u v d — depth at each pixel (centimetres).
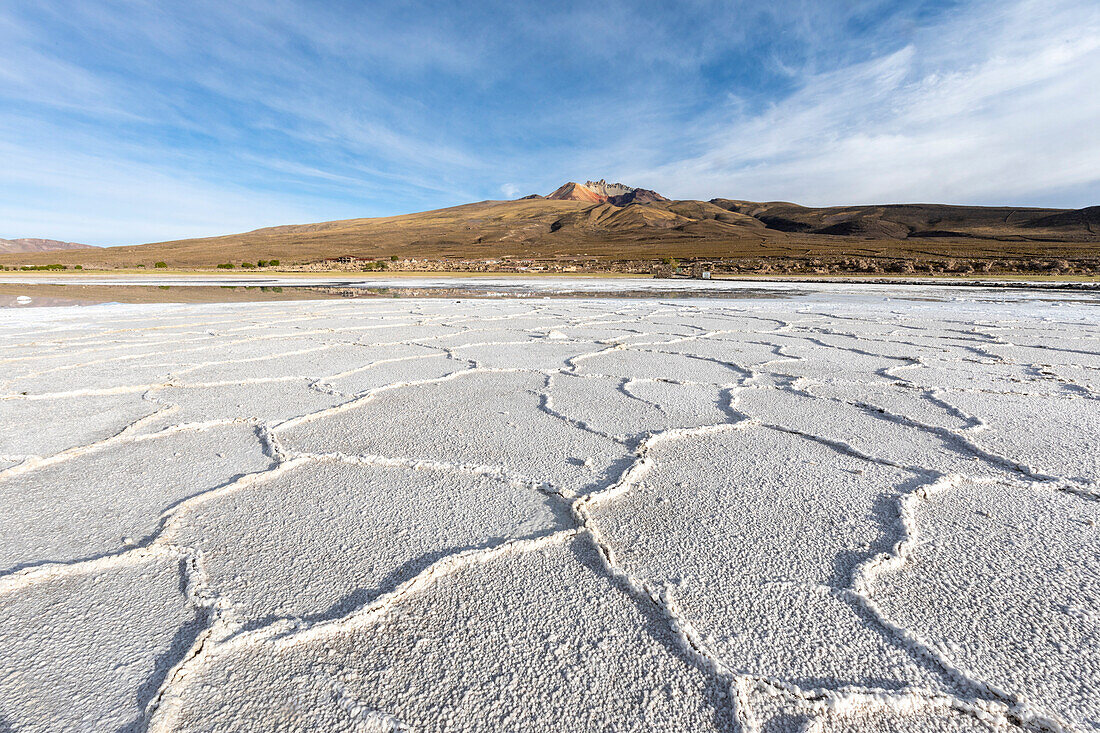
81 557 140
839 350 475
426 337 571
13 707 94
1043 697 96
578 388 332
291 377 363
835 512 165
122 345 502
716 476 194
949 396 305
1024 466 198
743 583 129
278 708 94
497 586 129
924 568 135
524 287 1941
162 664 104
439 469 200
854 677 101
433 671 103
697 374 375
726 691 98
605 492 177
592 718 93
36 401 297
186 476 193
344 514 165
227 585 128
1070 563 137
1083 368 385
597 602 123
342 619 115
